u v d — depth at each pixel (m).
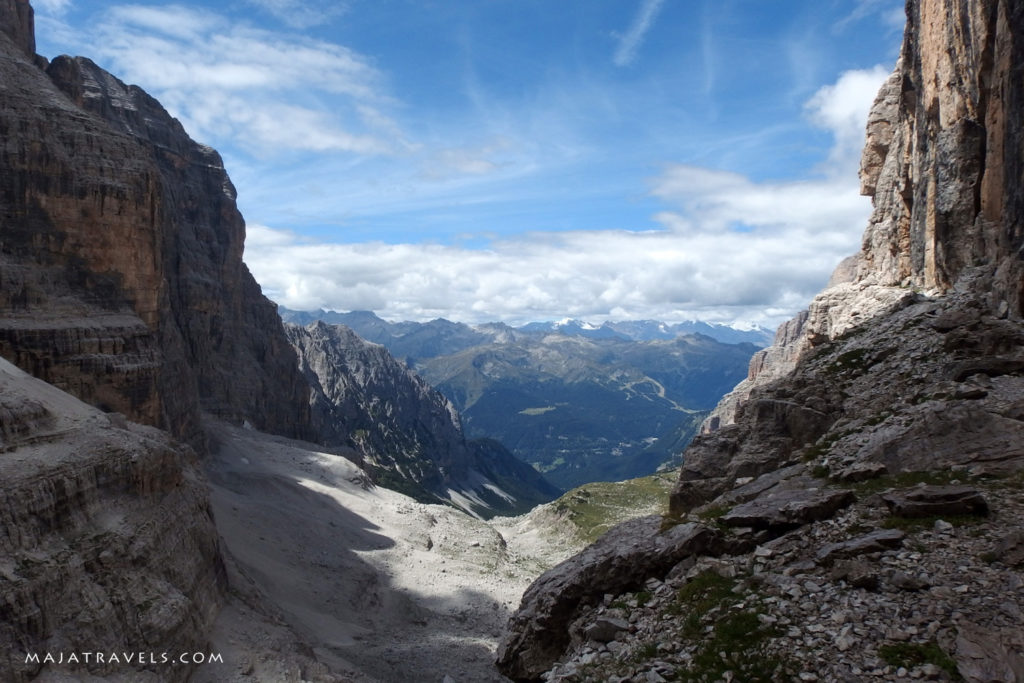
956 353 35.59
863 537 23.08
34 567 34.03
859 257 83.94
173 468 52.81
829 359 44.09
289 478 136.12
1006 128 41.12
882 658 17.73
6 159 86.19
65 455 41.34
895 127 79.88
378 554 106.38
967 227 49.34
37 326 81.31
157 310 103.88
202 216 186.00
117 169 97.00
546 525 149.75
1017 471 24.92
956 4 49.97
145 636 39.12
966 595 19.12
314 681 49.19
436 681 62.22
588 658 23.17
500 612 92.12
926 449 28.05
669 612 23.56
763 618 20.83
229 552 70.38
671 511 40.16
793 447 38.09
